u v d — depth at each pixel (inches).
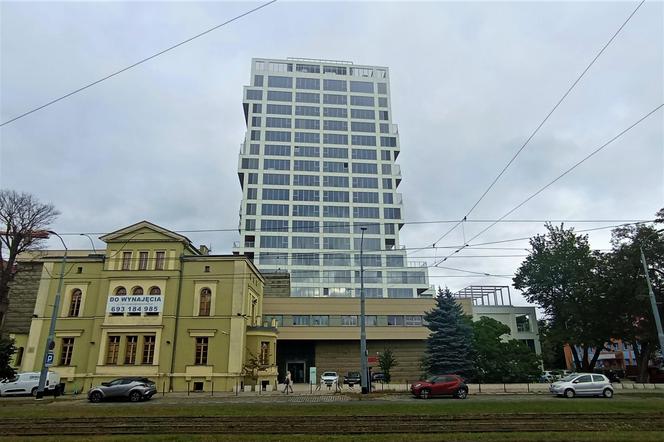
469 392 1305.4
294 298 2181.3
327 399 1044.5
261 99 3838.6
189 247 1624.0
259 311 1857.8
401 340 2159.2
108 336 1460.4
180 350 1454.2
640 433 542.9
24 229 1624.0
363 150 3823.8
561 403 892.0
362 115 3934.5
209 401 1016.2
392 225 3619.6
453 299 1713.8
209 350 1456.7
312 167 3700.8
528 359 1736.0
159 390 1389.0
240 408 817.5
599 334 1813.5
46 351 1139.9
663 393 1258.6
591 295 1822.1
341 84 4001.0
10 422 652.1
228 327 1477.6
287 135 3767.2
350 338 2128.4
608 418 664.4
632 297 1723.7
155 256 1540.4
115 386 1055.6
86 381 1408.7
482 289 2726.4
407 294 3316.9
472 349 1660.9
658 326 1194.6
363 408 801.6
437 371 1635.1
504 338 2458.2
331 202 3614.7
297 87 3932.1
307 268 3380.9
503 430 578.9
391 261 3467.0
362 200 3663.9
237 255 1546.5
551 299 1974.7
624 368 3171.8
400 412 735.7
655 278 1690.5
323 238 3486.7
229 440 510.6
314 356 2149.4
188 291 1517.0
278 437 525.3
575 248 1956.2
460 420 652.7
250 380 1501.0
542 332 2156.7
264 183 3595.0
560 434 537.3
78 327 1485.0
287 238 3454.7
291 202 3570.4
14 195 1617.9
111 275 1519.4
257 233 3442.4
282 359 2159.2
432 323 1690.5
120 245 1551.4
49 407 880.3
